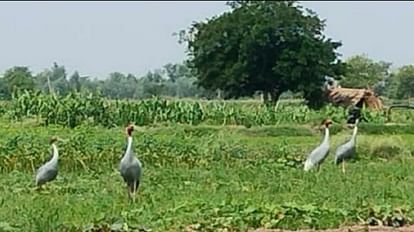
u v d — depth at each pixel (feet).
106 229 64.03
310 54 395.96
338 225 68.85
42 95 232.32
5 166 122.62
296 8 405.18
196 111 247.70
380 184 96.78
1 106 239.30
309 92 398.83
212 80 419.33
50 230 63.93
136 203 80.07
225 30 411.75
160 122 241.55
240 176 108.58
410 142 171.22
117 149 131.34
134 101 244.01
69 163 124.26
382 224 69.97
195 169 121.19
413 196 84.12
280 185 96.48
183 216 68.08
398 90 479.82
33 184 99.45
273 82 408.87
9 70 311.27
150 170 117.50
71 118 227.40
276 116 258.16
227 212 68.90
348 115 267.18
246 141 177.27
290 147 157.17
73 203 79.61
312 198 82.17
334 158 132.16
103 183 100.73
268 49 403.75
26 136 140.36
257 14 405.39
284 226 67.41
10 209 75.25
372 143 150.71
